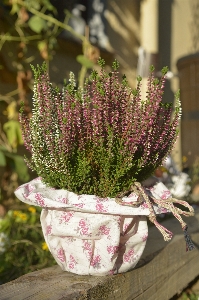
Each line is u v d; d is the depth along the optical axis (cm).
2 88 131
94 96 58
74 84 62
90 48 141
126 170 58
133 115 58
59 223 59
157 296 71
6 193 128
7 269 92
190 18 254
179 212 60
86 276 60
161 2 233
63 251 61
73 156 58
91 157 58
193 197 150
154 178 66
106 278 59
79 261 60
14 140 121
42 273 61
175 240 80
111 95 57
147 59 192
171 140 63
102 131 57
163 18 234
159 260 72
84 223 58
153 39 208
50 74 148
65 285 57
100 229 58
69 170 58
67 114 57
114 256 59
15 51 134
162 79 59
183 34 251
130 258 62
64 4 167
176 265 79
